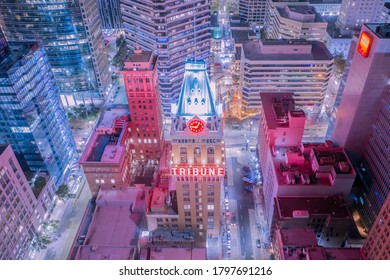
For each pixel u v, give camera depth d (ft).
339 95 573.33
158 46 651.66
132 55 526.16
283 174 456.86
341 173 430.20
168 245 421.59
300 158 471.62
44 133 526.57
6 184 430.20
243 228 511.40
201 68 344.69
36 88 500.33
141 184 553.23
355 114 476.95
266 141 524.52
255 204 549.95
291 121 481.46
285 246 380.17
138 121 558.97
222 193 566.36
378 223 352.49
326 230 433.48
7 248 428.56
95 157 501.56
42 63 518.78
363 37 443.32
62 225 535.60
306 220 424.05
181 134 360.28
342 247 422.00
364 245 380.17
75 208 562.25
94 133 537.65
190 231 432.25
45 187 531.91
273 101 552.41
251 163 628.28
